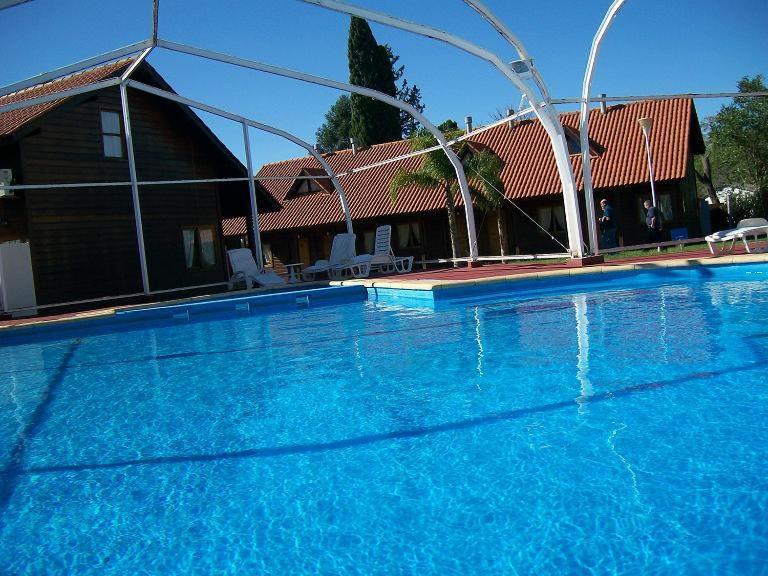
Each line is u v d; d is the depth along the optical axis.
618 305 9.57
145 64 18.44
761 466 3.50
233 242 33.78
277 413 5.50
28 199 16.31
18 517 3.78
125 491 4.05
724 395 4.77
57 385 7.53
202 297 14.69
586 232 24.94
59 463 4.70
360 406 5.48
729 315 7.89
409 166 29.42
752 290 9.76
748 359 5.72
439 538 3.10
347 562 2.96
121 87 14.38
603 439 4.12
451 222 22.80
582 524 3.08
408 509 3.42
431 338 8.45
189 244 20.48
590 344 7.03
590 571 2.70
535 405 5.00
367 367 7.05
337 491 3.74
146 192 19.17
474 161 22.72
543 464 3.82
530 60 11.69
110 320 12.77
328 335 9.56
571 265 13.19
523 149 27.47
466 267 17.75
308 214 30.47
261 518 3.49
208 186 21.08
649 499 3.25
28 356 10.02
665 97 12.41
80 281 17.33
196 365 8.09
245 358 8.27
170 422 5.53
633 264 12.15
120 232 18.41
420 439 4.49
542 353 6.83
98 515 3.72
